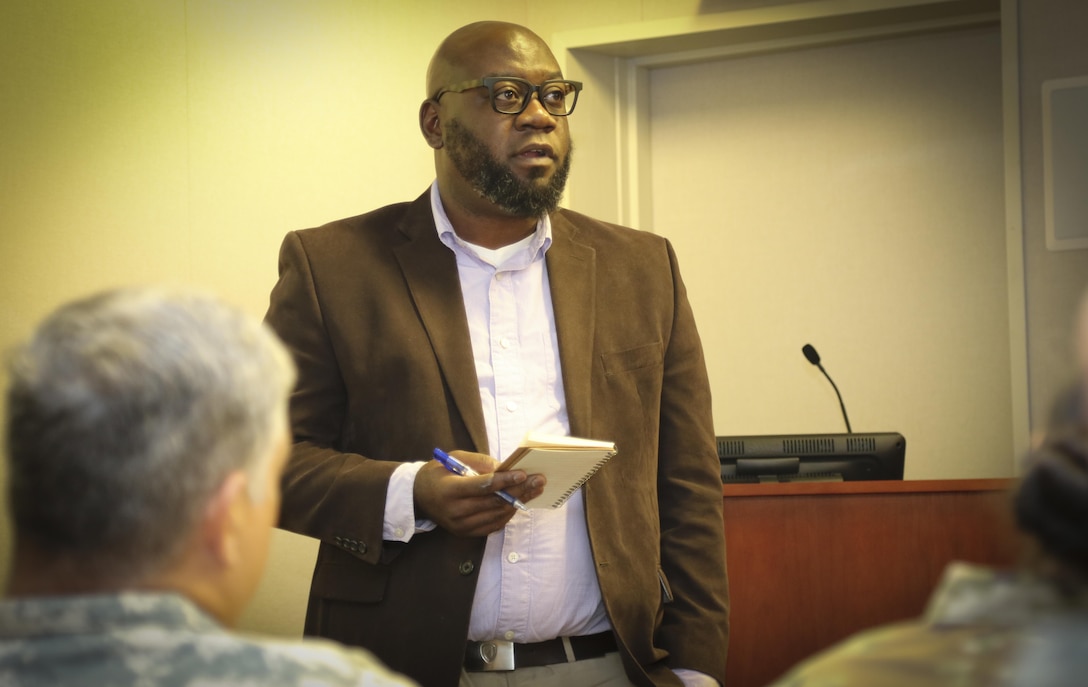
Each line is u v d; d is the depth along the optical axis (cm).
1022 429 474
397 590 267
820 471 384
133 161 444
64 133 427
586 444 234
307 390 280
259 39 476
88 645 116
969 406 518
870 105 536
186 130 457
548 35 556
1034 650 105
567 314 288
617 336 292
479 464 254
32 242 419
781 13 514
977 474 516
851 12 503
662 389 303
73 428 122
